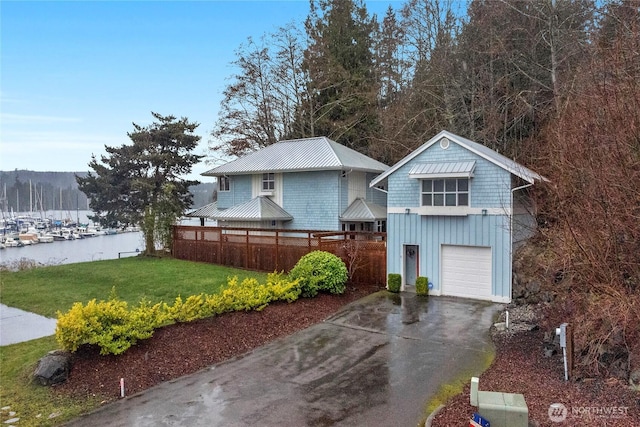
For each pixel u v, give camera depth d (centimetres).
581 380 707
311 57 3278
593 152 752
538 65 1947
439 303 1398
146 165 2962
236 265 2019
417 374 825
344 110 3244
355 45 3428
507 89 2072
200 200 3984
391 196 1612
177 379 822
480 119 2392
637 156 695
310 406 696
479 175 1423
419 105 2681
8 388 764
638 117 696
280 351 973
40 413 685
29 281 1703
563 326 730
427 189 1527
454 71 2445
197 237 2217
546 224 1189
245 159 2517
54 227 5547
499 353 920
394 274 1573
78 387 766
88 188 3147
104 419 664
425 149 1535
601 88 793
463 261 1475
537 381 732
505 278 1380
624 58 806
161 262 2175
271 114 3372
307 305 1315
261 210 2128
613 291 707
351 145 3262
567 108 1120
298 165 2170
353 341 1035
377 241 1652
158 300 1360
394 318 1231
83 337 830
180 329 1014
